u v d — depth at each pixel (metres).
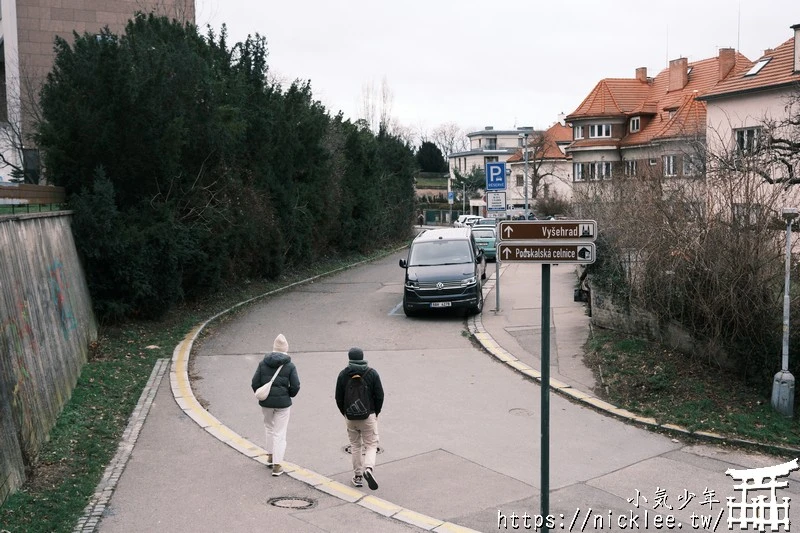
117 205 15.39
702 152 18.78
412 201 48.97
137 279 14.82
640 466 8.67
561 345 14.19
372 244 37.75
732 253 10.73
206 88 17.36
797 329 10.27
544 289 5.71
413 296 17.62
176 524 6.86
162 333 15.37
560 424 10.18
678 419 10.04
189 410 10.48
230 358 13.88
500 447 9.24
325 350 14.55
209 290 18.75
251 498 7.51
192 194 17.44
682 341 11.98
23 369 8.45
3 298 8.23
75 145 14.45
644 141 51.59
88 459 8.44
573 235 5.66
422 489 7.87
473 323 16.81
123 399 10.91
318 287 23.84
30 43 33.72
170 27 19.56
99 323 14.83
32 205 12.19
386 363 13.51
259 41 24.22
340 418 10.38
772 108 27.78
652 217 12.39
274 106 24.11
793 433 9.48
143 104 14.88
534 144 69.12
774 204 10.98
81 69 14.83
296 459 8.81
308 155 27.83
